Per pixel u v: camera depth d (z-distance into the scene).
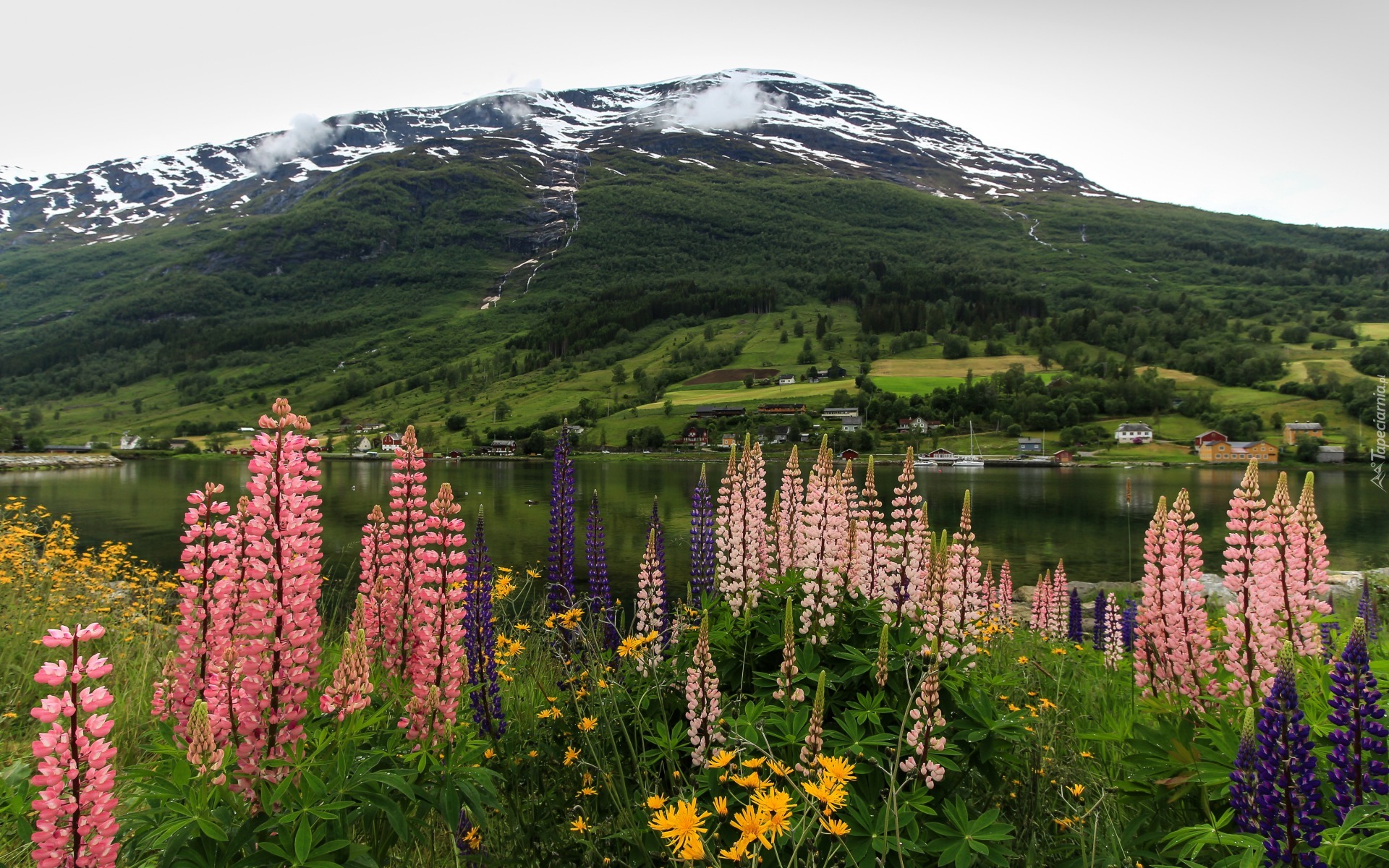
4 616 9.88
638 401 197.75
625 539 45.97
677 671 5.77
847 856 4.08
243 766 3.99
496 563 35.03
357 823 4.39
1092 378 183.62
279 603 4.27
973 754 4.98
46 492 77.69
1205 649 5.98
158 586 14.92
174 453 167.75
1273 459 120.81
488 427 184.75
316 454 4.55
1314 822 3.53
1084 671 8.98
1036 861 4.61
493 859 4.72
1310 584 5.48
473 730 4.99
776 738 4.73
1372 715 3.60
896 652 5.61
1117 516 68.75
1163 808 4.79
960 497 85.00
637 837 4.36
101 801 3.47
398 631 5.19
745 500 7.42
